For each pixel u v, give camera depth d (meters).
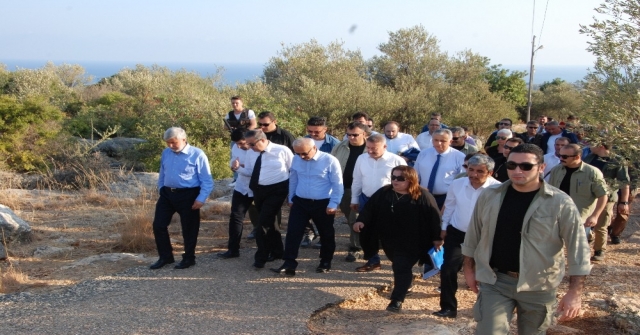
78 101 25.69
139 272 6.28
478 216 3.71
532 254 3.48
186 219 6.47
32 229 8.21
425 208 5.23
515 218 3.54
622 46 5.12
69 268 6.52
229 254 6.88
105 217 9.16
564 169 6.45
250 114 10.31
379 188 5.85
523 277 3.50
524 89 36.56
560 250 3.53
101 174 11.66
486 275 3.65
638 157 4.74
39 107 14.52
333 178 6.25
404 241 5.28
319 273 6.35
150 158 15.57
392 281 6.14
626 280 6.33
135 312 5.11
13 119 13.96
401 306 5.41
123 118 21.22
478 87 26.83
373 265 6.52
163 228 6.48
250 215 7.80
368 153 6.52
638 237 8.41
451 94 25.92
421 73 27.11
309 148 6.15
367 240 5.58
